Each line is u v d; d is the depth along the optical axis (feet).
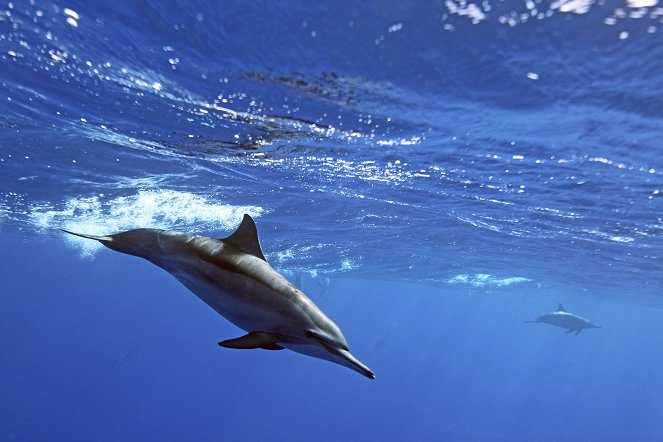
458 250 73.97
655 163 27.99
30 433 197.26
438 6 14.52
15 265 259.60
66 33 19.92
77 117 30.94
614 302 151.23
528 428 276.00
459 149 29.01
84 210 66.33
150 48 19.66
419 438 233.35
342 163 35.09
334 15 15.47
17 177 52.13
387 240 70.59
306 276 144.56
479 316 340.80
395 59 17.69
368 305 340.80
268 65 19.43
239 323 10.77
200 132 30.76
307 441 230.48
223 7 15.93
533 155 28.89
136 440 213.66
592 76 17.92
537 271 90.68
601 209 40.93
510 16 14.61
